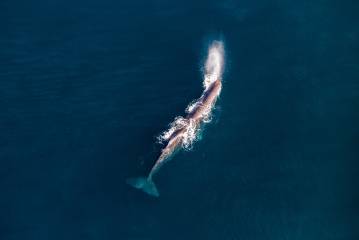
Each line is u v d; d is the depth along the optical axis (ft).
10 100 315.17
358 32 349.82
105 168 291.99
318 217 279.28
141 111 311.27
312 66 331.98
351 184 289.53
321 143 302.25
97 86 321.11
